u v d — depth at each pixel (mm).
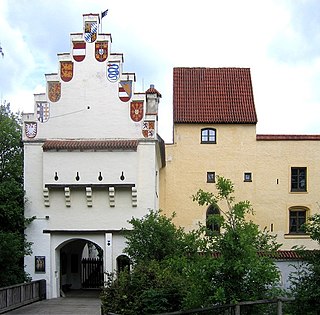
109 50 33219
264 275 13328
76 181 31891
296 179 39125
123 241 32188
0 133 37625
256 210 38719
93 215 32312
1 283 28984
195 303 14039
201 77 42375
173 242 25375
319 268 13656
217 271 13602
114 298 18422
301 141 39125
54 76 33219
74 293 36656
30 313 25547
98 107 33000
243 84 41906
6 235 28750
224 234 13789
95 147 31891
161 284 18078
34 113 33062
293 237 38375
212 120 39094
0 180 35281
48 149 32000
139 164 32375
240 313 13328
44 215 32438
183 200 38750
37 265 32312
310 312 13414
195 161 39031
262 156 39094
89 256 50500
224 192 14602
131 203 32188
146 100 34656
